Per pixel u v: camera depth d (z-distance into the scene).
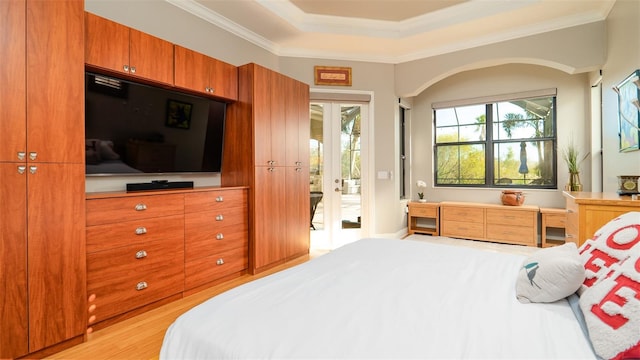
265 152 3.27
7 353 1.63
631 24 2.62
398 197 4.69
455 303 1.10
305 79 4.26
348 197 4.50
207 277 2.77
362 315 1.00
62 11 1.83
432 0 3.33
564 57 3.44
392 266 1.55
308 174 3.90
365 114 4.46
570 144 4.25
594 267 1.12
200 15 3.18
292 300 1.13
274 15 3.35
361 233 4.50
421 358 0.77
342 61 4.36
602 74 3.29
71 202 1.87
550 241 4.23
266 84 3.28
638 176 2.30
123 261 2.17
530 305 1.10
